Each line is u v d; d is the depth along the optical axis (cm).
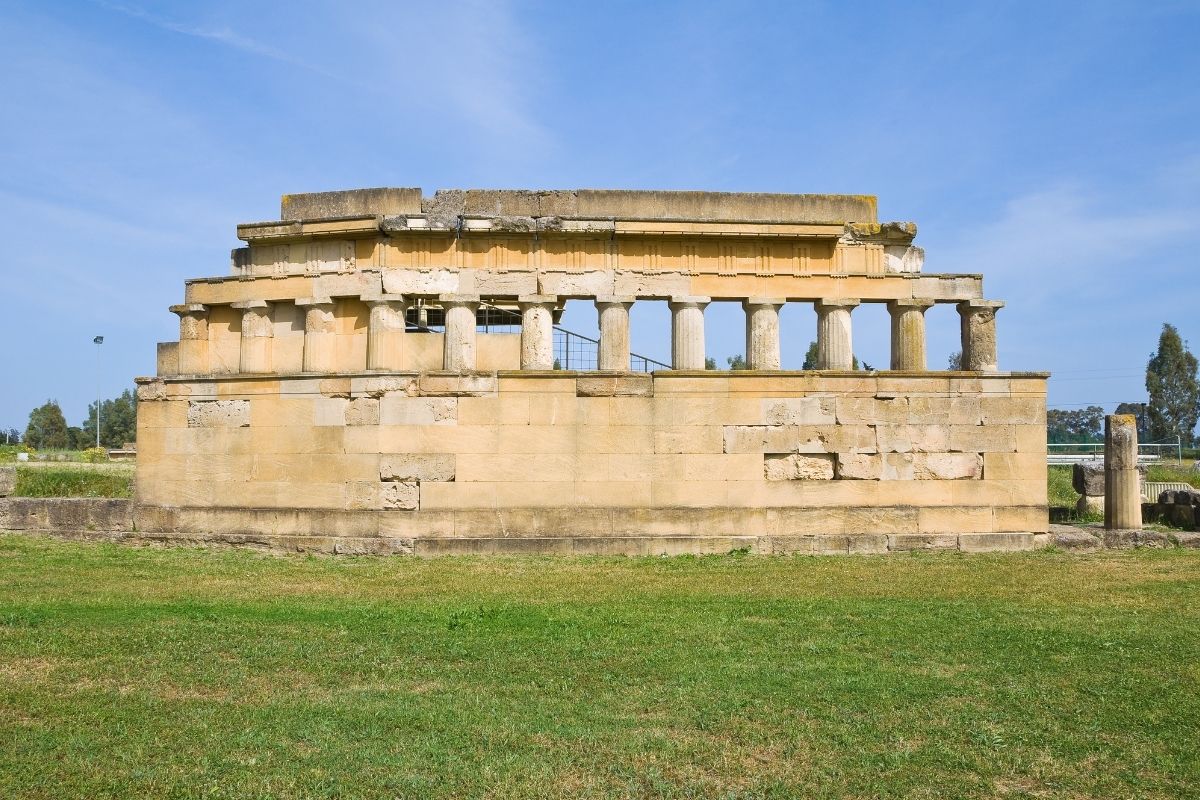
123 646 1327
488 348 2752
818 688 1151
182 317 2853
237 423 2612
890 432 2573
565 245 2791
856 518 2548
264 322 2798
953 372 2602
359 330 2783
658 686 1162
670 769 902
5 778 859
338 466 2542
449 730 999
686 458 2533
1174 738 989
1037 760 928
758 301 2830
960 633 1443
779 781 877
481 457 2517
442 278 2744
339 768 895
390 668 1241
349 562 2298
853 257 2889
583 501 2516
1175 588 1877
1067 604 1695
